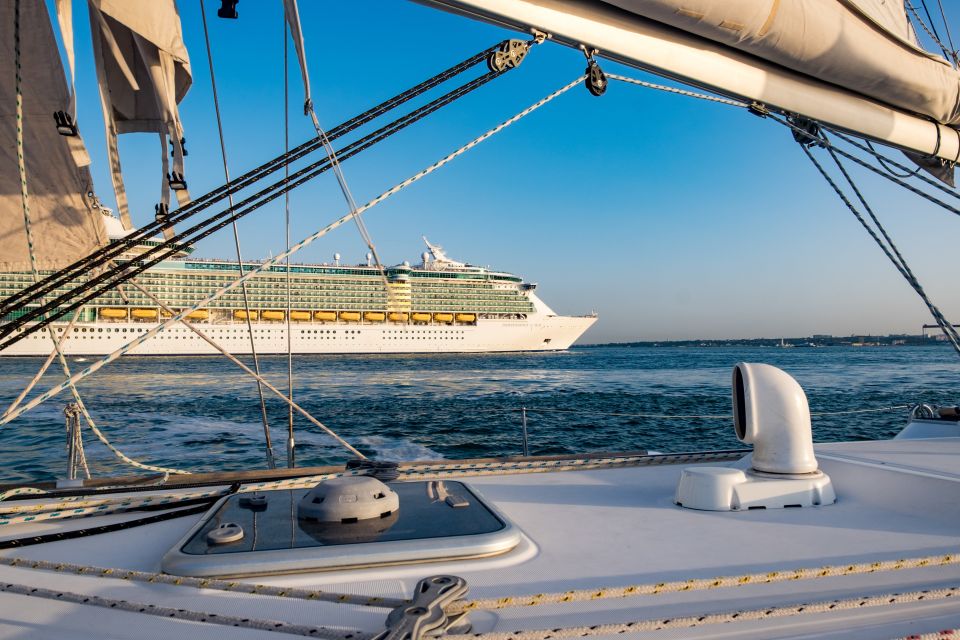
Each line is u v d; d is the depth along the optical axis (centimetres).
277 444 1309
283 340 6575
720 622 108
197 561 132
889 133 252
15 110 234
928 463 230
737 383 216
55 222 275
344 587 126
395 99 206
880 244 297
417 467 262
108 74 265
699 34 195
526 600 111
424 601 104
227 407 2161
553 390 3200
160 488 239
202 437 1393
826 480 206
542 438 1522
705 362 7719
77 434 333
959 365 6050
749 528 176
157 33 217
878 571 136
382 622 111
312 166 222
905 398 2548
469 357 7519
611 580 134
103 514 198
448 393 2978
